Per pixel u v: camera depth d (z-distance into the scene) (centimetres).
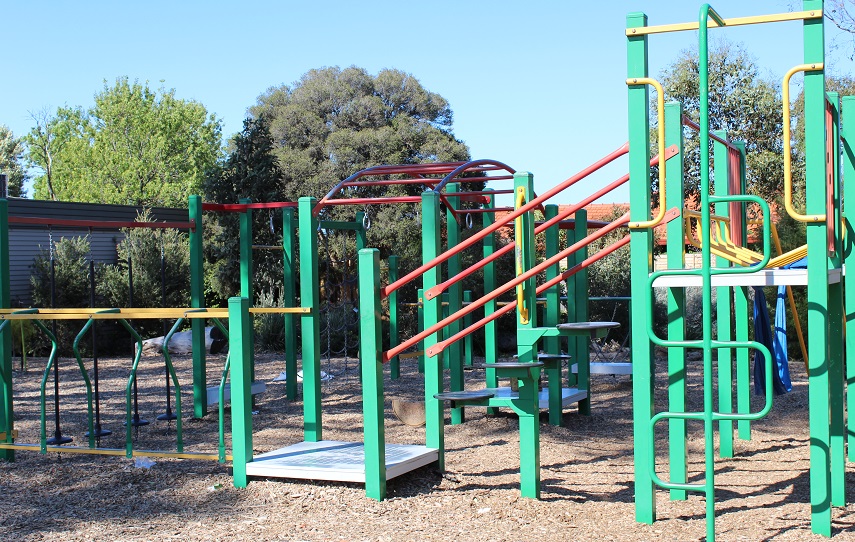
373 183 898
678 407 504
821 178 416
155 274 1698
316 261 716
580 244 511
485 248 866
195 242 868
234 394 553
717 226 664
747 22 418
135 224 817
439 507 501
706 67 404
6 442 646
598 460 638
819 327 425
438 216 597
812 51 412
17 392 1102
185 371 1326
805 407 862
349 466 540
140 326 1698
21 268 1609
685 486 432
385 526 464
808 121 417
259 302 1756
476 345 1786
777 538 427
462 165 768
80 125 5156
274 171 2048
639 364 452
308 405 671
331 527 464
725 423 645
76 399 1019
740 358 660
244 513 495
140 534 458
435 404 585
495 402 526
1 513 505
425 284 592
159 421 846
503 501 512
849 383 579
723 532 440
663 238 1953
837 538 425
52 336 633
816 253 421
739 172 691
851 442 619
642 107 444
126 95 4738
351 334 1666
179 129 4938
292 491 534
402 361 1473
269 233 1966
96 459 647
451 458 644
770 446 680
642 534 441
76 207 1672
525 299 531
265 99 3153
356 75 3030
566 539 436
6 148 5438
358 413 891
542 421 812
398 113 3014
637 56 440
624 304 1678
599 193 523
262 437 753
